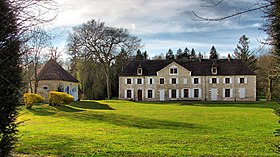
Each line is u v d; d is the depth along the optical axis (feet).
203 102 159.94
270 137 40.75
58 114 78.74
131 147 32.27
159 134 43.68
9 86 15.26
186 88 181.78
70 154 27.86
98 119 68.39
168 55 312.29
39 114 78.18
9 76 15.43
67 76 144.05
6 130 15.89
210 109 105.81
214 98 180.34
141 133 44.86
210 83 180.75
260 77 178.19
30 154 27.45
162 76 183.11
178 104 140.67
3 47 15.11
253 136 41.81
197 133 45.52
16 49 15.70
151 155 27.66
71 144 33.71
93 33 158.10
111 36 162.50
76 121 64.49
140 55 268.00
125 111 94.43
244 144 34.86
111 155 27.55
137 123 60.90
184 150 30.76
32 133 43.24
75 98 156.35
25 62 16.75
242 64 182.80
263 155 28.07
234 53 201.26
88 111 91.04
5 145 15.99
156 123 61.11
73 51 156.56
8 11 14.85
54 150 29.73
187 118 71.92
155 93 183.83
